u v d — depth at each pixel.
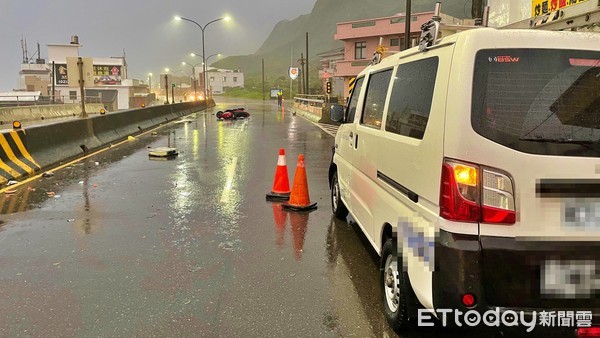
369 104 4.99
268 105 62.69
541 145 2.75
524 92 2.82
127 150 14.41
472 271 2.73
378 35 49.16
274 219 6.72
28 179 9.55
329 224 6.48
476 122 2.79
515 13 8.92
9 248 5.39
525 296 2.73
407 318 3.43
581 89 2.84
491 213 2.74
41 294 4.18
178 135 19.47
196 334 3.52
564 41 2.90
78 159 12.44
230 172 10.55
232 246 5.53
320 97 36.69
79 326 3.62
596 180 2.73
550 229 2.73
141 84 95.81
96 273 4.67
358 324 3.71
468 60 2.87
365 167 4.79
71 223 6.43
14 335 3.48
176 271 4.74
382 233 4.07
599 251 2.73
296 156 13.23
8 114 30.17
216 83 154.12
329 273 4.74
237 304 4.03
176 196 8.13
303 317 3.81
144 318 3.76
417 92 3.51
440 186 2.90
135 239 5.75
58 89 76.50
